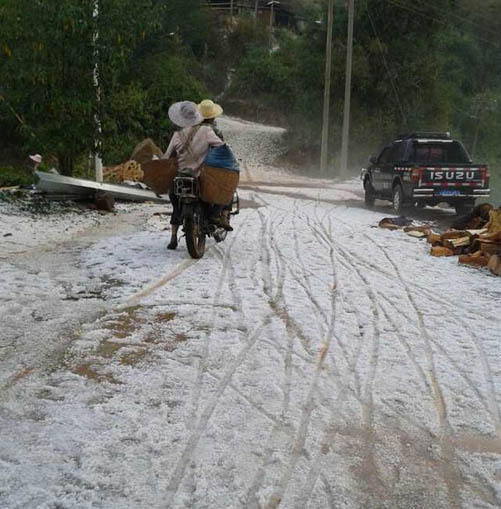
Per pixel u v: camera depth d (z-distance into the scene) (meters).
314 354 5.07
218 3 68.19
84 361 4.79
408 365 4.90
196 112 8.42
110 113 14.79
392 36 36.31
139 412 3.97
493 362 4.99
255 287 7.03
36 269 7.66
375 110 36.53
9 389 4.27
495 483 3.34
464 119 43.25
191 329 5.57
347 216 14.29
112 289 6.82
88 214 12.62
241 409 4.07
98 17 13.19
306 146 38.09
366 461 3.53
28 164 21.41
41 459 3.41
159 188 8.61
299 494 3.19
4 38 12.99
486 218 11.15
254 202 17.12
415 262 8.69
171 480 3.27
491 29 47.38
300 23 70.75
